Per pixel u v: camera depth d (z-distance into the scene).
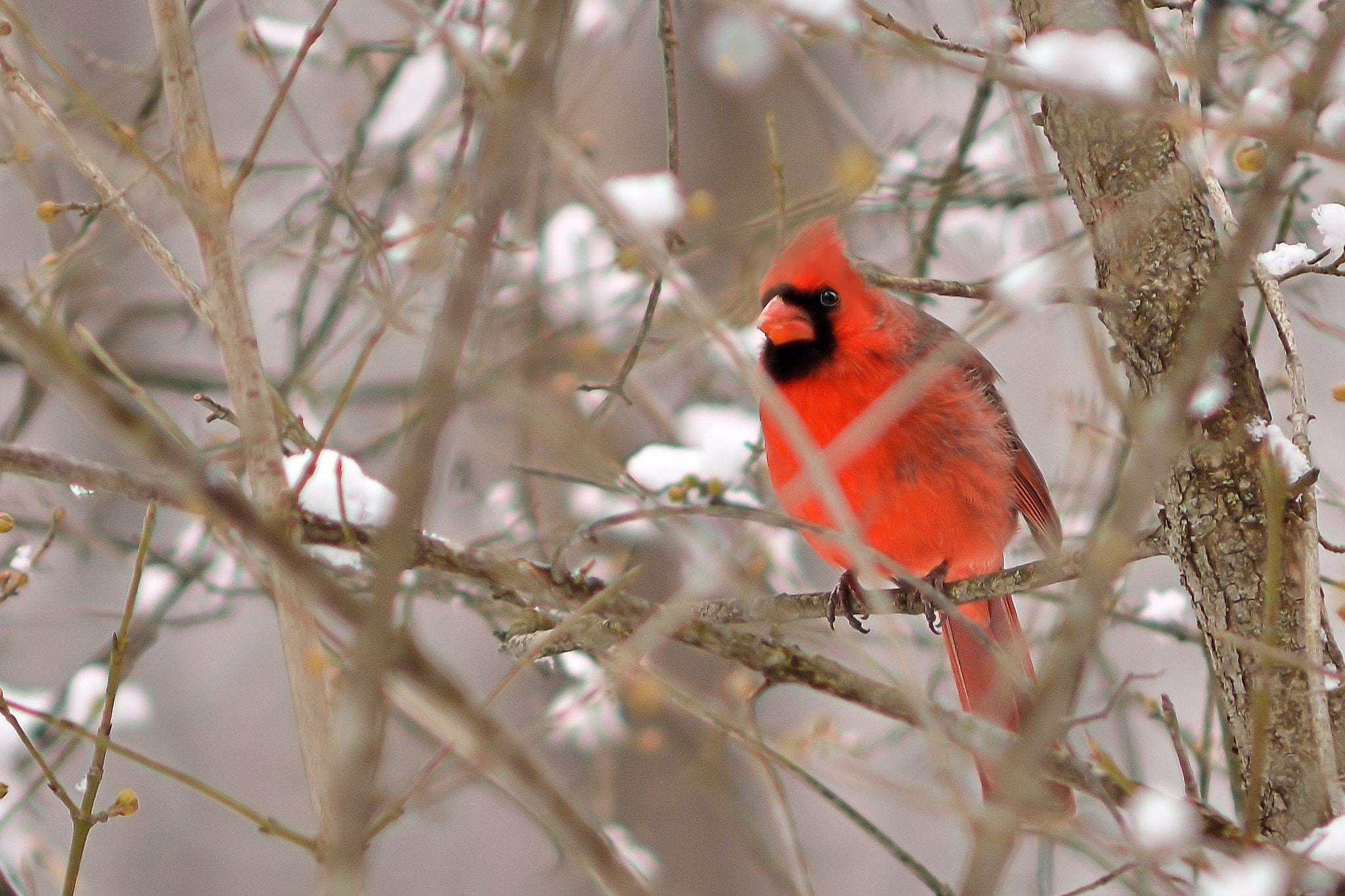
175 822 11.41
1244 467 4.93
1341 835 4.20
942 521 7.00
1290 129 3.35
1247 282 5.13
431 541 4.91
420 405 4.20
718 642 4.89
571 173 6.05
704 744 7.99
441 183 8.31
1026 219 9.09
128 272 10.45
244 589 8.18
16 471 4.28
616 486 7.02
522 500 8.87
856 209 8.39
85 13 11.02
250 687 12.05
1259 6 7.13
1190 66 4.85
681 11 8.84
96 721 7.56
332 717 4.61
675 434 8.55
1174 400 3.32
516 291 8.85
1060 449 11.77
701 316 3.74
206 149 4.78
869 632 7.05
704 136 10.43
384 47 8.31
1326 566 10.62
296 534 4.50
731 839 9.78
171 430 4.74
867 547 4.04
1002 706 7.12
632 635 4.97
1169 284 5.05
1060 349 12.12
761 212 10.12
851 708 10.81
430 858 11.00
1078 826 4.21
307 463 4.57
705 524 7.91
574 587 5.15
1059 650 3.31
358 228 6.84
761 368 6.97
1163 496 5.11
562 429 4.71
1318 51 3.45
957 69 4.55
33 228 10.34
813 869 10.98
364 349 4.42
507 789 5.30
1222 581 4.91
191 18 7.45
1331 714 4.78
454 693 3.01
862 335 6.83
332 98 11.16
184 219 7.25
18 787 7.99
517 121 3.11
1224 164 8.02
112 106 8.25
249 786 11.66
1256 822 4.07
